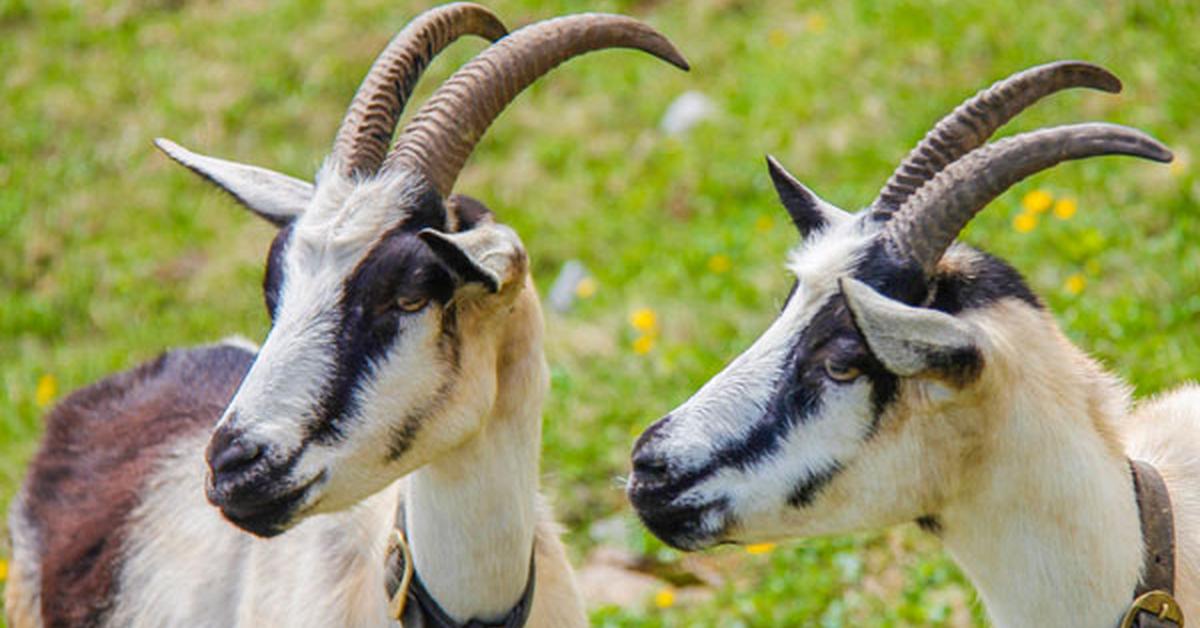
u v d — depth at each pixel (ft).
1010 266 25.38
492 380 26.45
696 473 24.91
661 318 52.65
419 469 26.91
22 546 36.35
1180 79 56.54
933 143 25.63
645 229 59.88
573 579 30.17
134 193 67.62
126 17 80.38
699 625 39.86
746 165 61.11
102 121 72.59
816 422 24.39
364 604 28.37
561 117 68.69
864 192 56.75
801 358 24.52
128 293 61.62
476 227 25.85
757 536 25.30
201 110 72.08
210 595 31.09
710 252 56.08
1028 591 25.12
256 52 75.31
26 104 73.82
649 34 28.32
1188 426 29.17
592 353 51.60
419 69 27.94
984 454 24.47
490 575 27.48
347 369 24.84
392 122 27.20
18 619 36.47
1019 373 24.20
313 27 76.48
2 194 67.82
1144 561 25.43
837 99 63.00
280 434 24.57
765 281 53.31
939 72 62.18
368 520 28.99
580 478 46.19
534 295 27.48
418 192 25.77
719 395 24.97
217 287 60.95
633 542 43.60
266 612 29.35
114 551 33.45
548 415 48.11
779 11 72.33
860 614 39.58
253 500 24.59
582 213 61.82
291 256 25.49
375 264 25.09
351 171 26.40
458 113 26.55
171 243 64.28
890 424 24.21
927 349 22.71
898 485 24.61
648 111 67.56
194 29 78.48
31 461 37.42
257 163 69.00
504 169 65.67
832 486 24.58
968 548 25.55
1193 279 47.24
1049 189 52.80
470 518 27.07
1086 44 60.39
